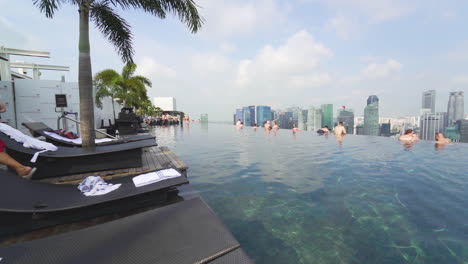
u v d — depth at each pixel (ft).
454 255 5.45
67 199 6.34
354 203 8.77
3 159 7.59
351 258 5.37
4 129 8.70
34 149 9.46
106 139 17.72
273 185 11.02
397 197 9.43
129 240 4.26
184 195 9.48
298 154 20.43
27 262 3.59
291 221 7.25
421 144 28.84
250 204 8.63
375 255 5.49
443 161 17.28
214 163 16.29
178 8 15.29
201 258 3.79
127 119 33.01
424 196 9.55
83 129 12.80
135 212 7.03
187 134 43.47
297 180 11.93
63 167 10.01
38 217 5.64
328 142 31.09
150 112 124.26
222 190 10.22
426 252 5.58
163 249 4.00
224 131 55.01
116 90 41.60
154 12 15.61
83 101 12.77
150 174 8.43
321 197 9.41
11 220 5.39
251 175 12.91
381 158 18.49
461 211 8.02
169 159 14.80
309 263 5.17
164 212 5.49
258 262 5.20
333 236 6.35
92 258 3.71
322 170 14.20
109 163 11.12
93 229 4.65
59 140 13.97
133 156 11.79
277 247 5.81
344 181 11.76
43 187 6.69
